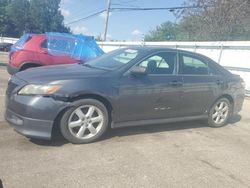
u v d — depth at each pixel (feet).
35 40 35.24
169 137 21.43
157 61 21.29
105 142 19.31
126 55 21.50
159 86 20.81
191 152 18.99
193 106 22.95
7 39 201.36
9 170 14.80
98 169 15.66
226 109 25.23
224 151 19.66
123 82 19.51
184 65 22.49
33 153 16.83
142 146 19.22
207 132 23.47
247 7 71.00
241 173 16.69
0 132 19.49
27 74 18.74
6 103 18.56
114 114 19.54
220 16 76.23
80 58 36.86
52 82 17.62
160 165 16.72
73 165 15.85
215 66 24.44
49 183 13.97
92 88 18.35
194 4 82.43
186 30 88.89
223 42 49.32
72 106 17.95
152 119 21.31
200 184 15.08
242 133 24.06
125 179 14.90
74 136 18.35
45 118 17.35
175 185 14.78
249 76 44.42
